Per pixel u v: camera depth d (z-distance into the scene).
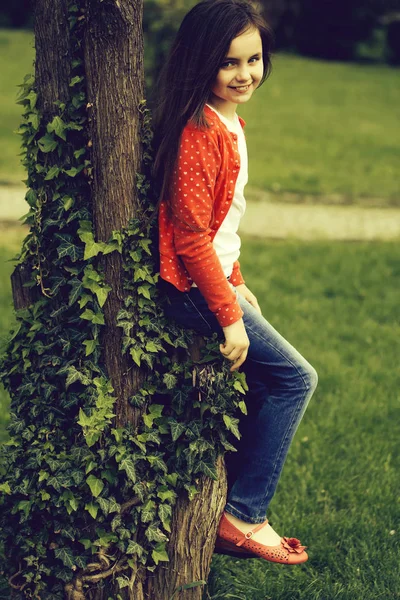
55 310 2.46
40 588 2.50
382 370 5.27
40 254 2.44
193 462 2.52
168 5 8.96
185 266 2.37
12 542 2.55
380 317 6.42
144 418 2.48
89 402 2.41
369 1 27.58
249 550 2.72
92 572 2.51
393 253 8.21
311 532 3.41
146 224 2.38
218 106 2.43
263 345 2.58
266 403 2.66
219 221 2.38
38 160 2.39
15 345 2.54
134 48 2.27
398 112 18.55
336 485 3.80
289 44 28.19
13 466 2.50
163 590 2.64
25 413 2.53
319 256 8.02
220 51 2.27
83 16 2.24
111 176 2.33
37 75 2.35
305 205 10.22
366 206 10.38
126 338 2.40
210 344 2.47
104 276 2.39
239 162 2.36
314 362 5.32
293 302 6.59
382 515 3.56
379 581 3.09
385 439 4.29
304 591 3.03
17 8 28.22
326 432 4.32
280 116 16.83
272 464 2.68
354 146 14.10
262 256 7.89
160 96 2.34
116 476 2.45
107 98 2.27
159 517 2.52
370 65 27.31
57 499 2.44
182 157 2.26
